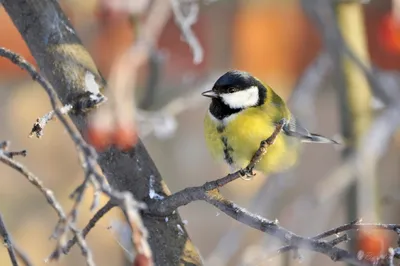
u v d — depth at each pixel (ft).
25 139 55.11
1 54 14.55
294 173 34.76
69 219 11.90
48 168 54.80
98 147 17.16
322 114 57.41
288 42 47.47
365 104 30.55
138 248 11.77
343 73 30.37
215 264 28.19
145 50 19.63
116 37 27.58
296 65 47.67
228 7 42.34
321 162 56.49
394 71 34.68
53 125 55.21
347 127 30.58
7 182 54.29
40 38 18.61
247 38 44.91
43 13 18.69
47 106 55.98
